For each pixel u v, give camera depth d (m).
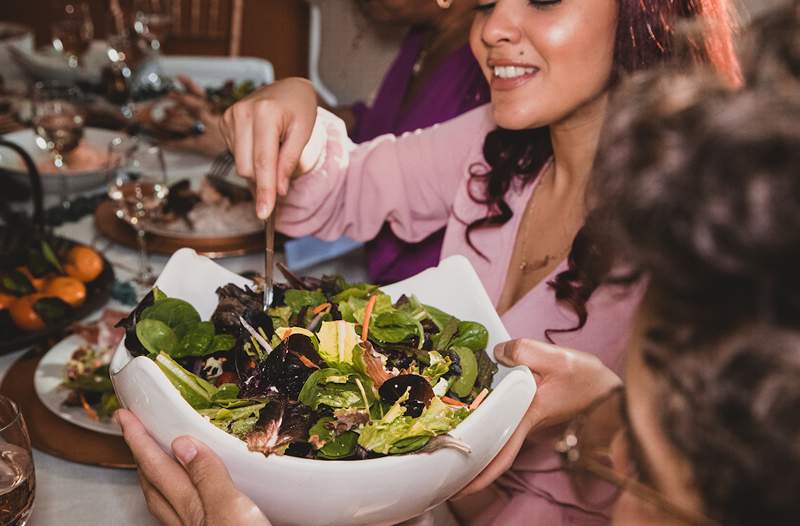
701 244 0.38
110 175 1.77
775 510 0.42
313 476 0.72
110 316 1.33
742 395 0.40
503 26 1.07
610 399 0.55
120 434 1.14
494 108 1.15
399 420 0.74
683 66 0.45
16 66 2.51
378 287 1.00
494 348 0.93
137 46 2.34
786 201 0.36
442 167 1.45
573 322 1.15
